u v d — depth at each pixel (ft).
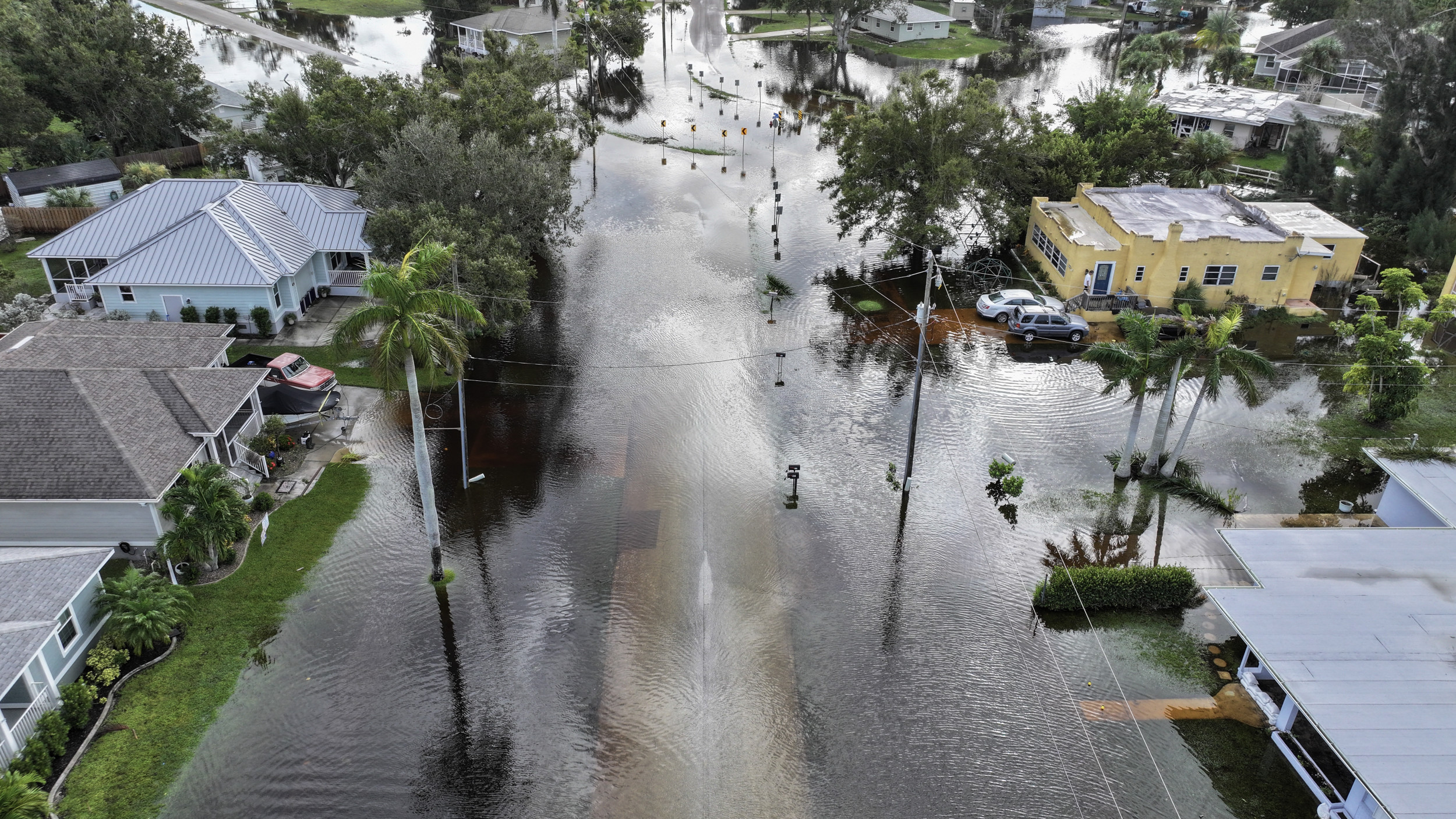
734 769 75.25
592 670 85.10
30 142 212.23
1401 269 166.81
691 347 148.15
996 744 78.02
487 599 93.56
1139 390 110.93
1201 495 111.86
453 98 223.92
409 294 83.41
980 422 128.77
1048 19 459.32
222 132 202.49
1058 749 77.61
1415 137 189.67
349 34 400.26
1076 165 185.68
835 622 91.56
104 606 83.35
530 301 159.94
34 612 75.97
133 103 216.95
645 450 120.26
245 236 147.43
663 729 78.89
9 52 215.10
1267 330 157.17
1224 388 138.92
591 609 92.53
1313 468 119.14
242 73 291.38
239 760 74.69
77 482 91.97
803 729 79.15
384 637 88.38
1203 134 234.38
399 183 144.77
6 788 62.28
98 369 103.91
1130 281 159.74
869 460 119.55
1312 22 372.17
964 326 157.69
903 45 393.50
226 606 91.09
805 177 236.02
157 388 105.19
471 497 109.70
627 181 231.09
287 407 117.91
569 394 133.08
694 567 98.73
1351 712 66.95
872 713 80.94
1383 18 185.57
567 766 75.25
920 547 103.14
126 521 94.32
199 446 101.40
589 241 192.13
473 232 136.77
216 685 82.07
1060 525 107.34
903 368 143.64
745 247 190.08
